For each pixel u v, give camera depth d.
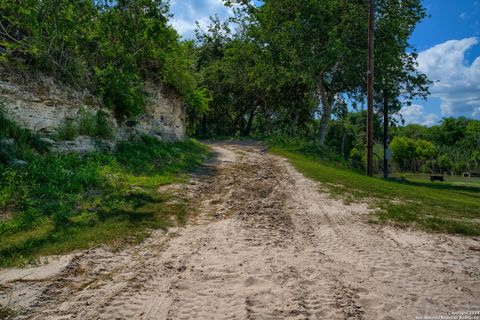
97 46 12.32
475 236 6.14
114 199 7.51
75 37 10.91
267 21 24.31
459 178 38.81
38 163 7.99
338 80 24.97
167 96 18.39
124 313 3.51
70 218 6.22
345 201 8.63
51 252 4.93
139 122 14.61
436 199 9.20
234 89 37.34
